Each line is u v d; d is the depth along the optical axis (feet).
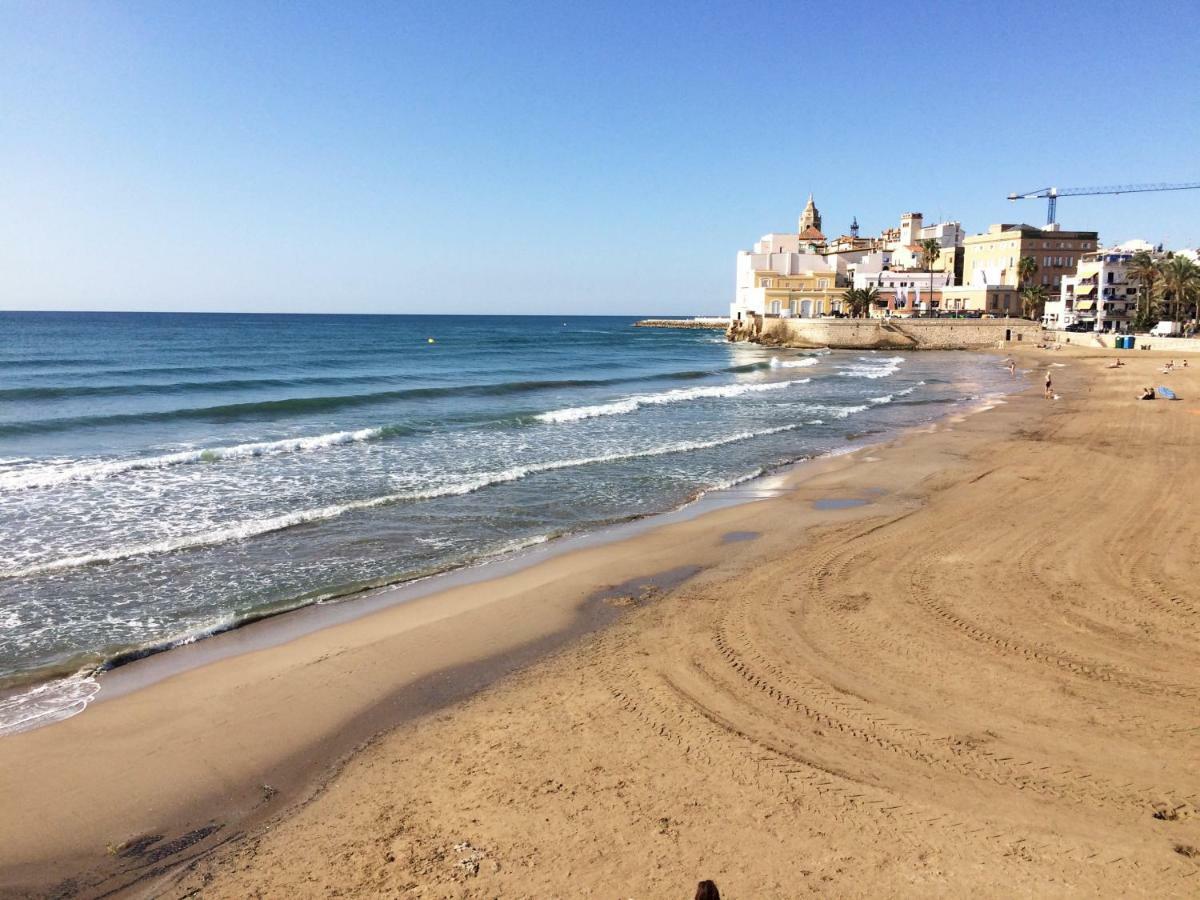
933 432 95.14
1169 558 42.78
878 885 18.38
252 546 47.34
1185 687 28.25
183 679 30.35
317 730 26.63
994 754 24.00
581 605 38.52
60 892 18.93
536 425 100.89
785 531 51.37
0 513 53.42
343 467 70.74
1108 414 104.78
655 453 80.07
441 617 36.94
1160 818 20.80
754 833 20.38
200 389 133.69
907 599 37.60
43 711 27.78
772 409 121.19
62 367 169.78
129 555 44.96
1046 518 51.72
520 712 27.48
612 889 18.42
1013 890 18.13
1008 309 334.85
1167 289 257.96
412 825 21.21
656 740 25.20
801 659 31.19
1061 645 31.96
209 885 19.06
